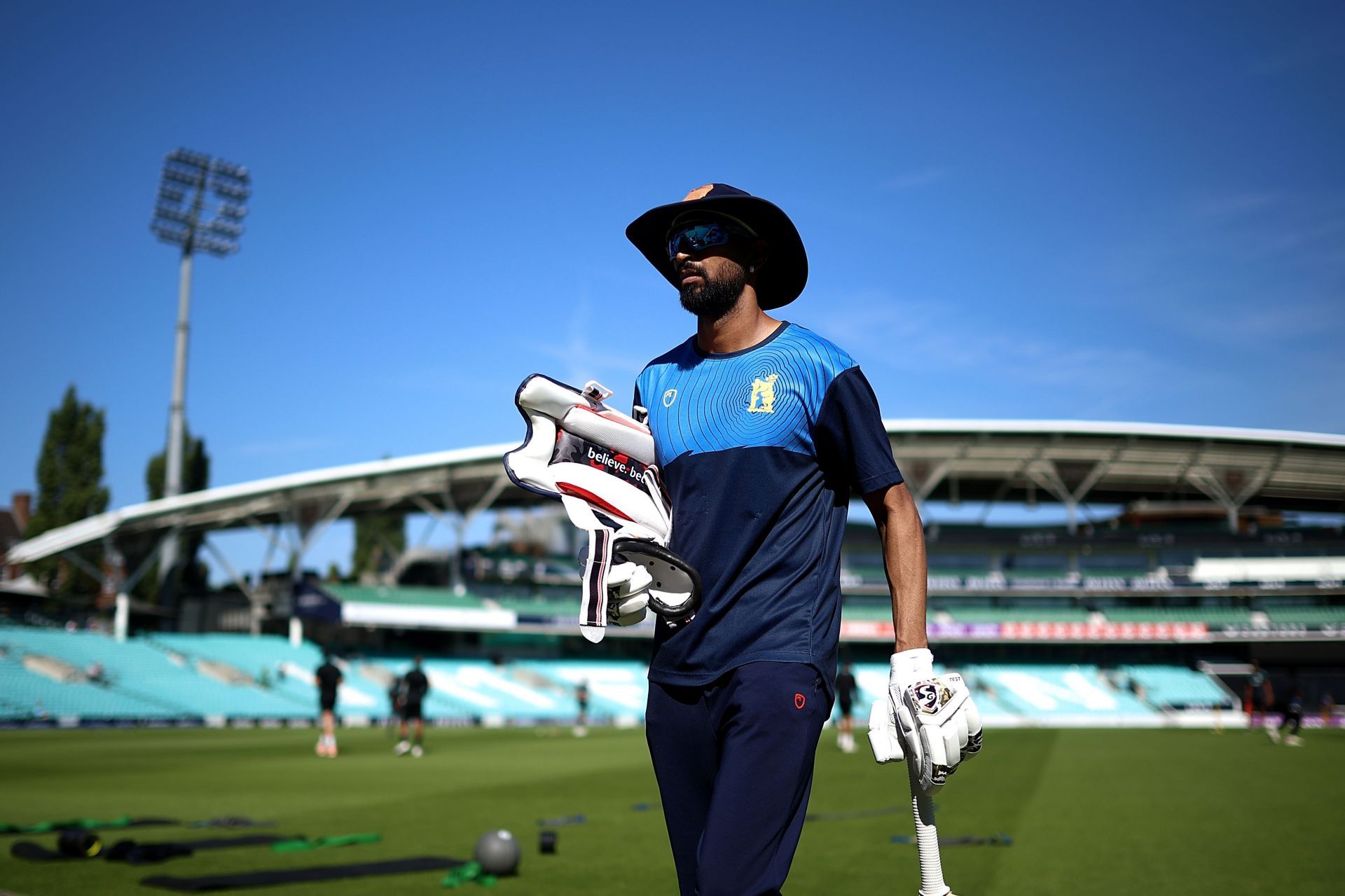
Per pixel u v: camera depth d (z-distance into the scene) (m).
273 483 46.81
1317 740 29.53
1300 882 7.05
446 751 23.41
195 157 54.81
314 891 6.62
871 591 57.47
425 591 51.38
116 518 46.62
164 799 12.47
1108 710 49.66
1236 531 55.91
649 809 11.62
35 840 8.81
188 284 54.78
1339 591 53.00
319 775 16.23
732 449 2.70
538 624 51.06
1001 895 6.60
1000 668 55.41
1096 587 55.28
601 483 2.75
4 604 54.31
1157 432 49.25
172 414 53.34
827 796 13.31
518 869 7.52
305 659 46.66
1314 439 49.59
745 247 2.85
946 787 14.45
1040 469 54.00
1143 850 8.48
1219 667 55.72
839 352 2.72
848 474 2.71
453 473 48.91
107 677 39.56
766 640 2.55
